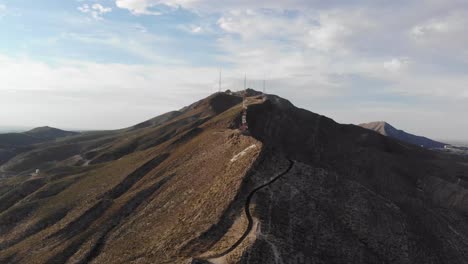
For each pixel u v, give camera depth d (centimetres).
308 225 6191
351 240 6328
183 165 10450
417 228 7656
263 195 6562
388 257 6450
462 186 12419
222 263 5047
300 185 7112
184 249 5662
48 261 8081
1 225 10956
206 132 13300
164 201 8600
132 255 6444
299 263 5322
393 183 11738
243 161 7694
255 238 5453
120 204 9512
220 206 6469
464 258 7594
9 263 8681
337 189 7438
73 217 10000
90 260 7675
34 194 12725
